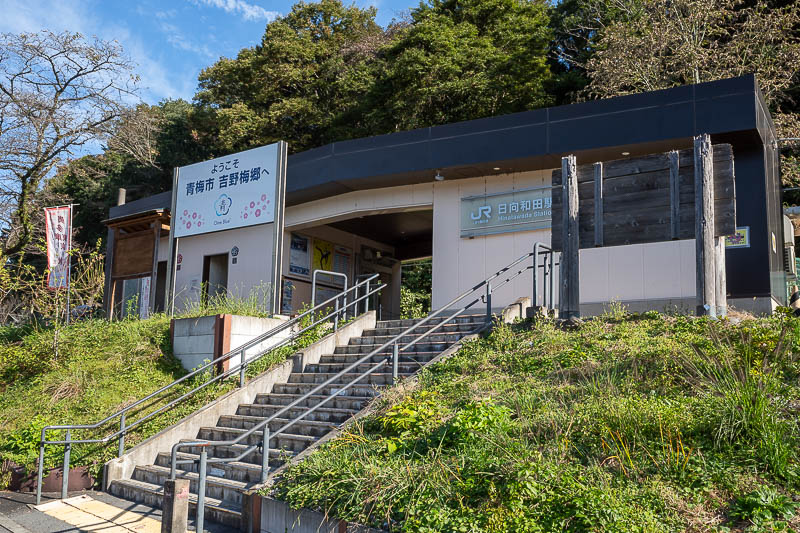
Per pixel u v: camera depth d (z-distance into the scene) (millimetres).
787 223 16938
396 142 14766
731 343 7367
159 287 20750
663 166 9469
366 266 21016
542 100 25875
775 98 21172
